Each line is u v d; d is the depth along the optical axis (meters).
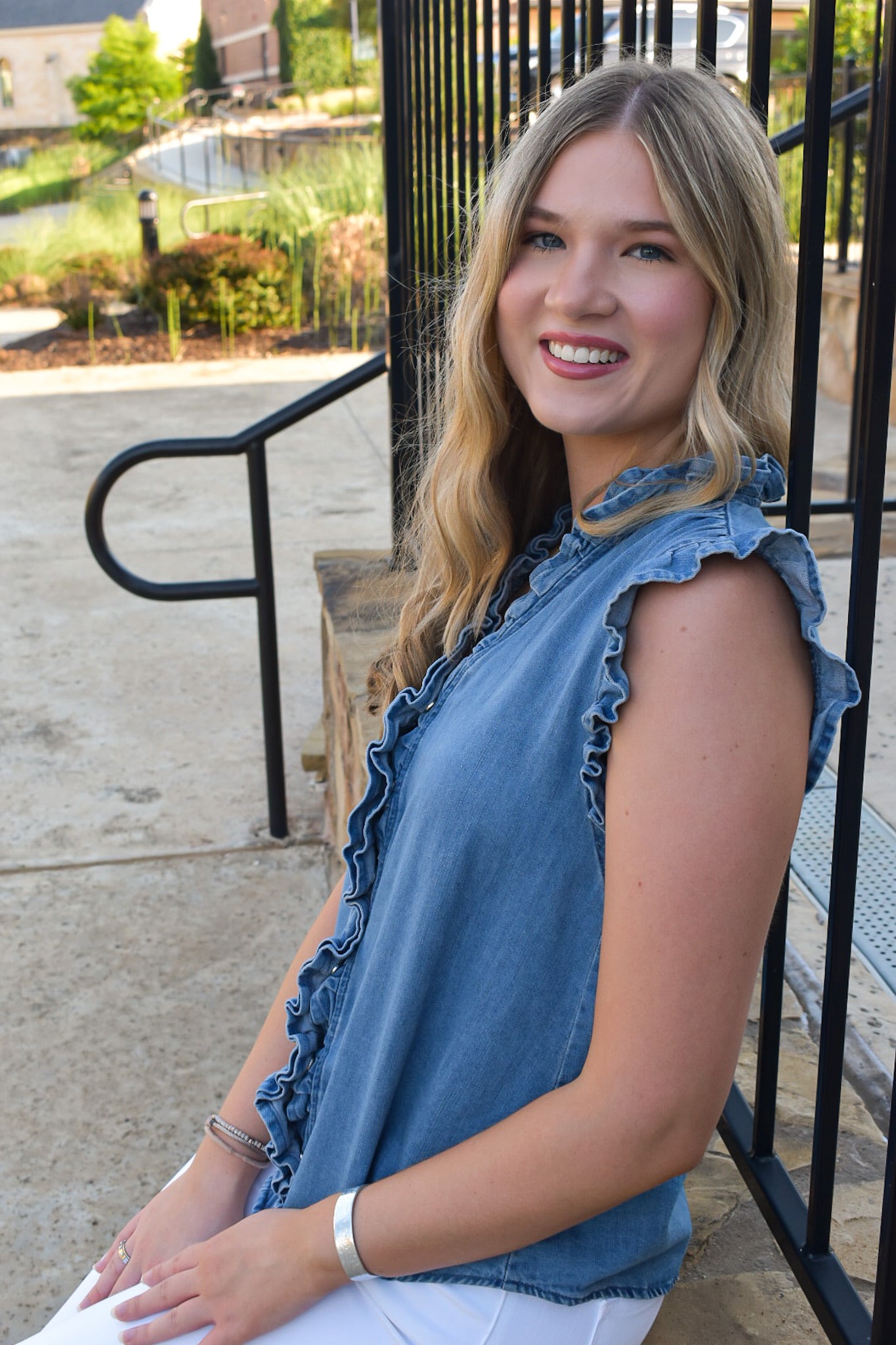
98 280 10.69
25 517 5.73
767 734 0.86
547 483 1.29
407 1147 1.08
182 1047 2.36
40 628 4.43
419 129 2.69
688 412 1.00
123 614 4.55
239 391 8.41
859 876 2.38
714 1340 1.34
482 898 1.01
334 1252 1.03
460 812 1.00
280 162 11.76
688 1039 0.88
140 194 10.45
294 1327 1.07
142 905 2.82
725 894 0.86
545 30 1.81
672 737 0.87
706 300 0.99
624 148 0.97
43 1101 2.23
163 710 3.80
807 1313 1.38
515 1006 1.02
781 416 1.02
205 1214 1.32
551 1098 0.95
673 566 0.89
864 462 1.03
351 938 1.17
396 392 2.80
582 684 0.95
